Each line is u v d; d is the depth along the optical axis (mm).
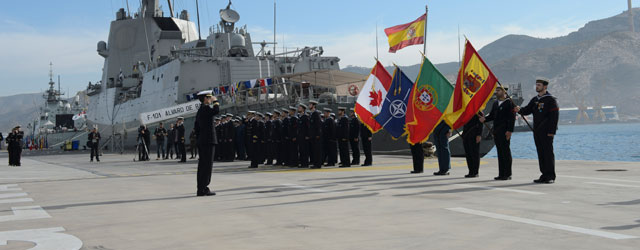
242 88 30094
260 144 19562
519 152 51219
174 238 4930
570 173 11219
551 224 5281
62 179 13258
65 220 6176
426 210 6371
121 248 4516
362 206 6848
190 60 33281
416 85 12281
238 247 4469
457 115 11070
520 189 8469
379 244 4477
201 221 5914
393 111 14305
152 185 11031
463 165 15297
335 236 4879
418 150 12594
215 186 10344
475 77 10930
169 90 34562
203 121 8836
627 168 12344
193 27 46938
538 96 9695
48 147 69875
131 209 7113
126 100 43344
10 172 17016
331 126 16688
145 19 45438
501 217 5762
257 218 6043
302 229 5273
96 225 5770
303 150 16781
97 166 20500
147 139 25312
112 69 46656
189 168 17797
